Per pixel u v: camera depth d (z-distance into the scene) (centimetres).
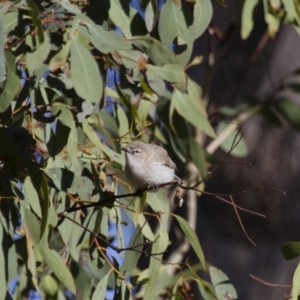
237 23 1405
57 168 946
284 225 1432
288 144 1445
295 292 962
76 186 948
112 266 1004
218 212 1445
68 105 936
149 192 1108
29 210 905
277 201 1430
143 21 994
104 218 1067
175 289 1110
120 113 1157
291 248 982
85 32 888
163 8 976
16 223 932
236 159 1443
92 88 848
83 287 1102
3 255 898
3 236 902
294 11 1150
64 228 1027
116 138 1176
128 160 1114
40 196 898
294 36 1502
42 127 1071
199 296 1411
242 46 1513
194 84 1209
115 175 1119
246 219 1432
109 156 1086
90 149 1087
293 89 1441
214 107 1488
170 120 1196
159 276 1145
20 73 888
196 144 1237
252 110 1409
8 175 915
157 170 1117
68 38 887
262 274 1429
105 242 1034
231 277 1432
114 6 980
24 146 907
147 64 966
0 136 887
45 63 888
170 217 1446
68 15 909
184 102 1202
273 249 1434
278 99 1405
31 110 876
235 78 1502
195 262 1445
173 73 968
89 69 855
